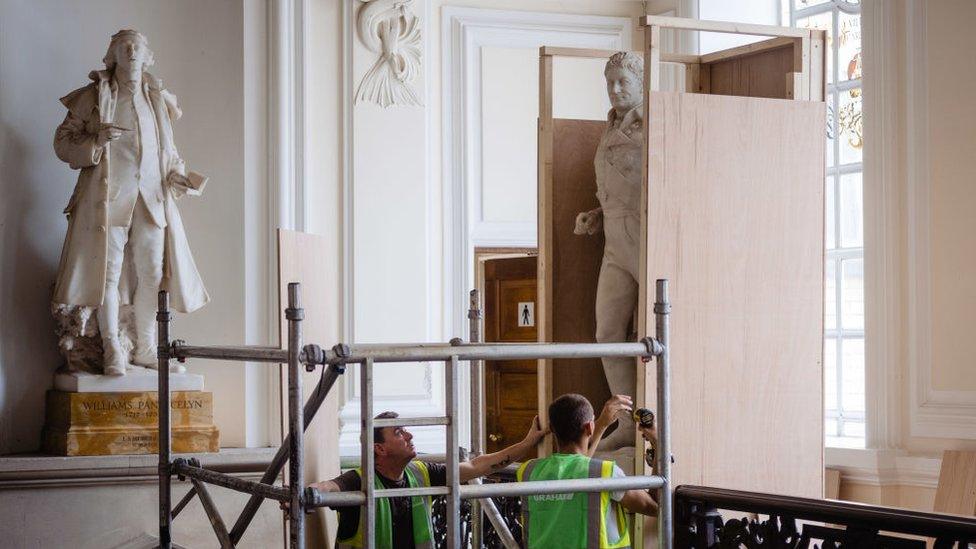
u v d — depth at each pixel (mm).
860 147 7105
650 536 4566
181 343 4227
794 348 4820
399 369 7148
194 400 6180
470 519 4988
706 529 3711
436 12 7465
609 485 3432
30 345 6402
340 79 7137
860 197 7086
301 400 3207
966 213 6094
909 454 6312
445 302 7371
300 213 6820
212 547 6160
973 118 6082
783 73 5199
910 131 6316
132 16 6715
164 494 4203
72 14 6613
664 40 7559
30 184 6453
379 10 7148
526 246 7570
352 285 7086
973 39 6094
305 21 6875
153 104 6207
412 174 7227
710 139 4715
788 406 4797
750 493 3609
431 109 7348
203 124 6738
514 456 4457
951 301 6148
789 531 3521
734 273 4730
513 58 7605
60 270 6031
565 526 3818
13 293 6340
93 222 5996
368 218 7125
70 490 5902
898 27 6395
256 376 6668
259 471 6297
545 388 5246
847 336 7082
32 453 6152
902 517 3236
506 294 7895
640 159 5004
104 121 6043
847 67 7207
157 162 6160
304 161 6828
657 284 3570
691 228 4664
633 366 5102
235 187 6730
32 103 6480
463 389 7391
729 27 4793
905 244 6348
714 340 4680
